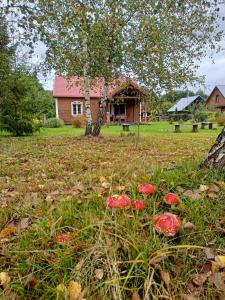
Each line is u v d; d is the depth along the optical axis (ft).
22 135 52.60
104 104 43.45
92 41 33.47
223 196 7.08
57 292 4.53
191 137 42.01
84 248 5.31
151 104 38.70
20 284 4.82
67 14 28.81
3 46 36.65
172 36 34.71
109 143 32.45
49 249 5.54
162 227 5.13
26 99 51.72
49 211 7.13
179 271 4.96
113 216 6.12
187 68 37.52
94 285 4.65
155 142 33.14
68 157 20.29
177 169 9.17
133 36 34.04
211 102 163.84
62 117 94.27
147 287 4.48
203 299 4.62
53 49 32.42
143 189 6.64
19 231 6.49
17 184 11.71
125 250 5.16
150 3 32.12
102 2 32.24
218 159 8.61
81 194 8.31
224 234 5.86
